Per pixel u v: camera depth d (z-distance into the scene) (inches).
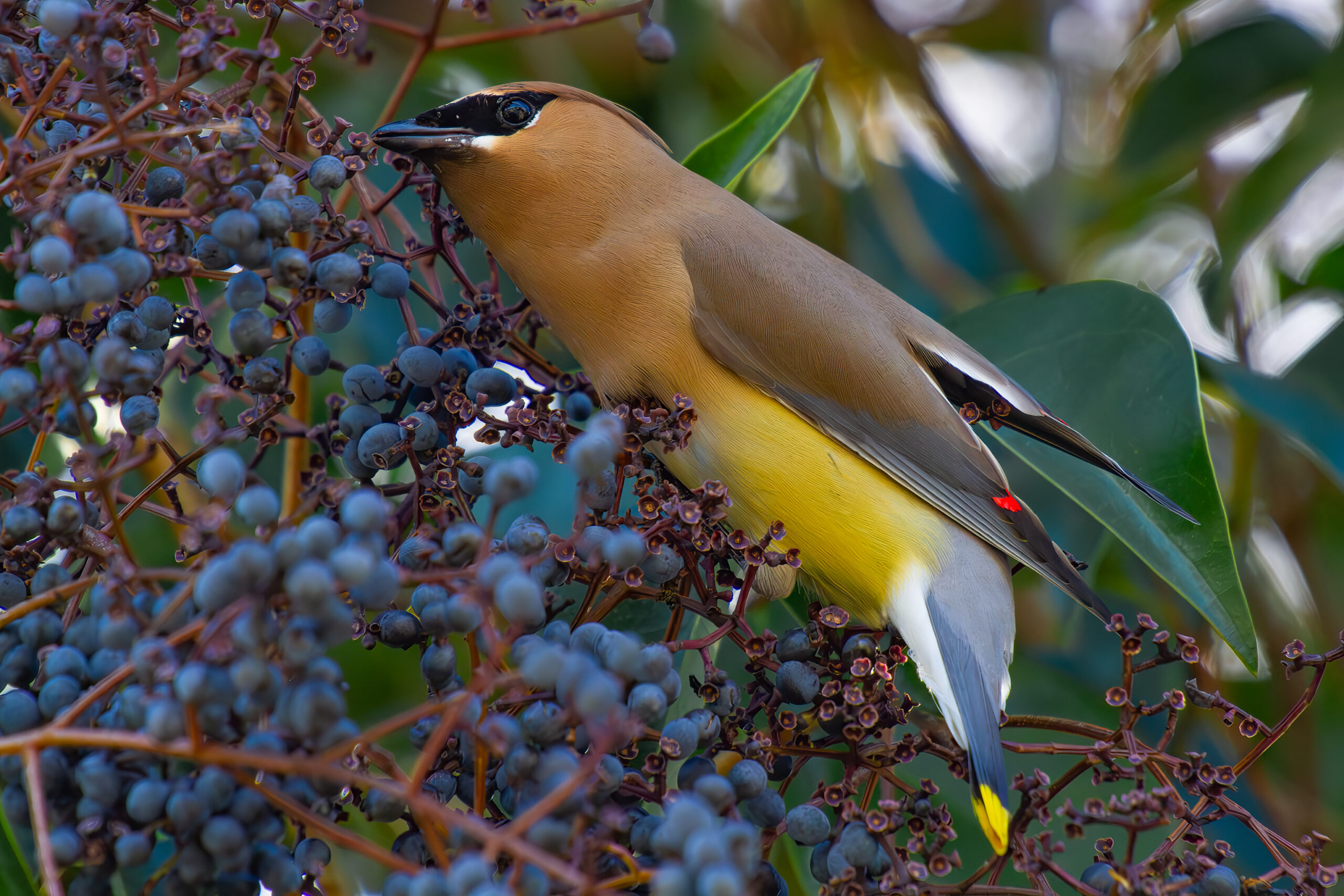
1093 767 213.3
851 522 281.3
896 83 428.5
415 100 348.8
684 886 140.3
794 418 283.6
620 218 285.6
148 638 151.7
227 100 202.1
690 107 374.9
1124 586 359.9
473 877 141.6
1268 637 364.2
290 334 221.8
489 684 151.3
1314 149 362.9
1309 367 336.2
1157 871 198.2
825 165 404.5
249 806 158.1
